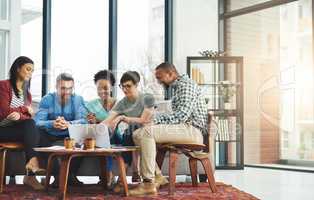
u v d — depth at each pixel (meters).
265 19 6.30
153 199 2.87
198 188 3.44
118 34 6.31
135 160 3.50
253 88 6.43
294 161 5.95
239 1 6.62
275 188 3.81
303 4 5.82
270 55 6.25
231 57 6.03
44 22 5.99
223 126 6.02
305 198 3.20
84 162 3.58
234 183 4.19
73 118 3.80
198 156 3.22
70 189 3.37
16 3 5.85
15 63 3.55
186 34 6.48
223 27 6.69
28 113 3.46
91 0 6.21
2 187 3.22
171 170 3.11
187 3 6.52
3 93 3.46
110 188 3.40
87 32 6.17
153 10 6.58
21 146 3.29
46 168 3.35
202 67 6.32
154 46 6.54
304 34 5.80
